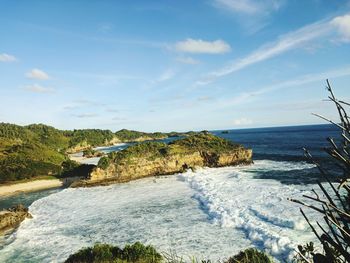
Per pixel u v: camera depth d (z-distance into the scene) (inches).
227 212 1045.2
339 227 85.8
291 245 703.1
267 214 953.5
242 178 1743.4
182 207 1216.2
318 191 1212.5
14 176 2429.9
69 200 1593.3
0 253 888.9
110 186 1951.3
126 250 655.1
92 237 958.4
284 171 1939.0
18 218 1232.8
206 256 731.4
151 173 2226.9
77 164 2839.6
